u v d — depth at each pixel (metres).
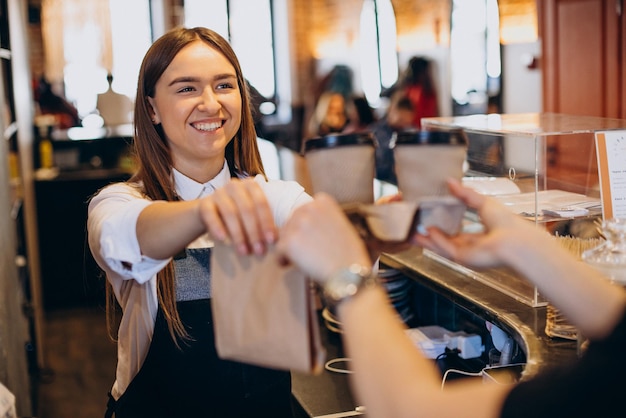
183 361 1.88
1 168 3.43
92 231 1.49
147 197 1.90
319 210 0.89
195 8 11.04
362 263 0.88
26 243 4.68
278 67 11.61
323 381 2.41
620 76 5.27
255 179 1.91
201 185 1.95
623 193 2.14
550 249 0.96
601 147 2.14
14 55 4.60
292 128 11.13
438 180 0.99
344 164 1.03
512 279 2.24
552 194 2.16
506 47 7.19
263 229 0.98
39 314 5.15
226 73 1.87
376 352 0.85
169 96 1.84
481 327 2.48
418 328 2.67
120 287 1.87
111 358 5.18
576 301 0.94
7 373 3.04
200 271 1.90
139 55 10.60
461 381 2.27
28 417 3.65
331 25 11.15
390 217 0.98
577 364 0.88
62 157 6.69
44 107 8.52
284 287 0.98
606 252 1.58
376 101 10.38
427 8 8.83
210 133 1.85
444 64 8.48
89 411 4.31
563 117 2.69
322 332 2.79
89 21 10.26
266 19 11.45
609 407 0.84
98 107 7.80
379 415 0.84
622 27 5.20
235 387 1.90
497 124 2.49
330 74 10.35
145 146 1.93
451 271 2.55
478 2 7.71
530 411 0.84
